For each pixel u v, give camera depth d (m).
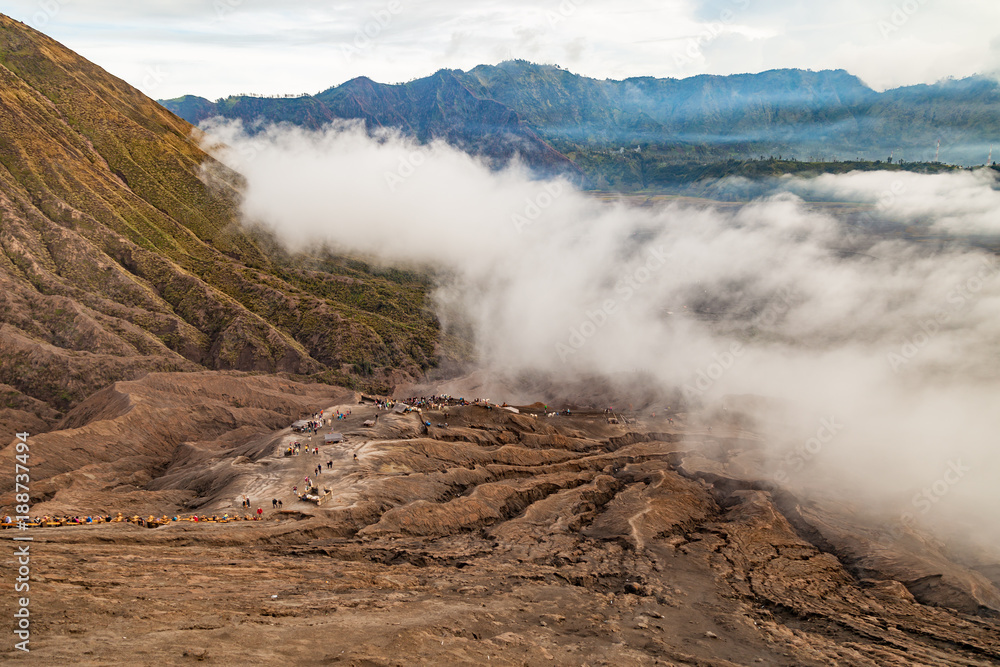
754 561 103.25
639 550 102.81
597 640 65.00
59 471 129.12
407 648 49.91
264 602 57.66
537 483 131.62
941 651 73.56
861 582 100.19
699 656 65.19
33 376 177.62
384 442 133.00
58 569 58.00
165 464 142.12
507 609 69.81
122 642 41.19
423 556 89.56
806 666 64.75
